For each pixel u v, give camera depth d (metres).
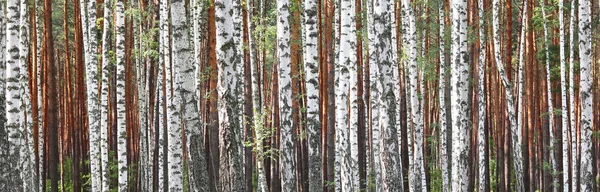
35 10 23.33
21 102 13.90
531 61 23.98
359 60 25.00
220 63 10.88
